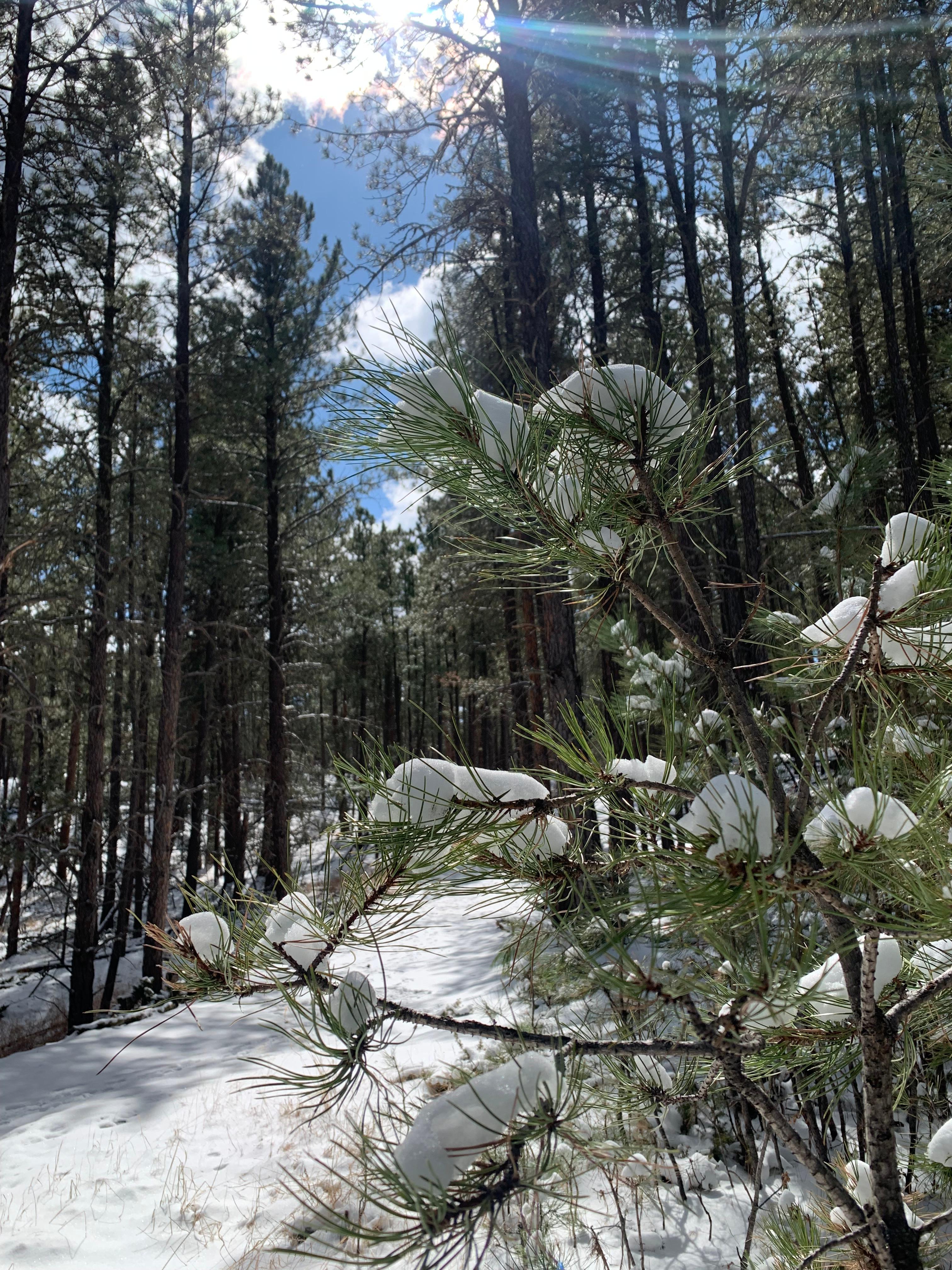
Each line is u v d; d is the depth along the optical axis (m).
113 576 12.09
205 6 10.61
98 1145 4.95
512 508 1.06
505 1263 1.64
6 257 9.01
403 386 0.98
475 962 5.52
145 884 16.62
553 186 11.12
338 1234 0.68
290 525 17.22
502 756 24.02
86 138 9.66
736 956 0.76
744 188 10.10
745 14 8.72
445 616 12.83
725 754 1.14
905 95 8.32
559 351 10.90
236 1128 4.95
